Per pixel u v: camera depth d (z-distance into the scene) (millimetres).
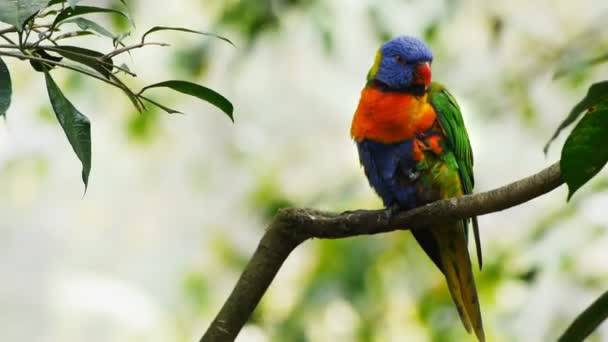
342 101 14625
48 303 19344
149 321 15141
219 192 16672
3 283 19250
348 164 13062
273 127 14844
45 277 19359
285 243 5027
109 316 15797
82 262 19094
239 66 11039
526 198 4453
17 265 19328
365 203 10773
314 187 13258
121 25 10773
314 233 5039
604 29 11867
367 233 5180
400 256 10672
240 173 16094
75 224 18875
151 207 18156
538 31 12477
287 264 12531
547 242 9031
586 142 3328
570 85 11586
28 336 19312
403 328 10570
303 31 11156
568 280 9008
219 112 16203
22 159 14195
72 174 17672
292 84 14586
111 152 17406
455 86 11750
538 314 9031
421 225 5094
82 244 19125
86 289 16469
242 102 14719
